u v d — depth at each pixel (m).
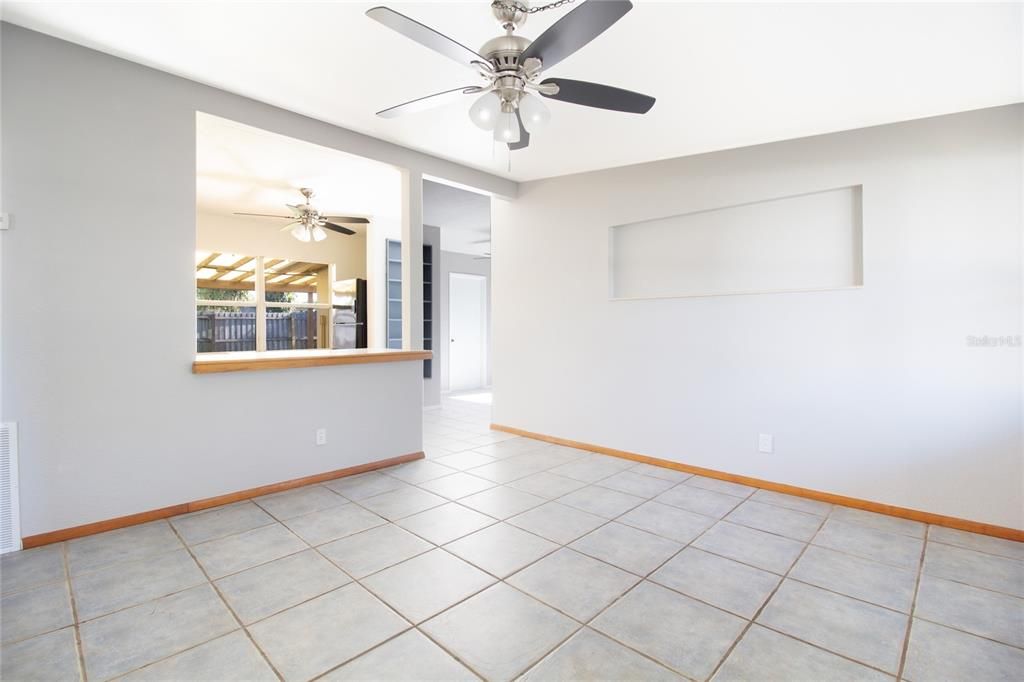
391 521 2.65
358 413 3.50
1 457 2.21
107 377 2.47
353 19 2.05
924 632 1.73
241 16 2.04
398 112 2.27
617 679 1.49
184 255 2.69
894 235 2.77
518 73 1.89
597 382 4.14
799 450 3.11
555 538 2.46
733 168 3.35
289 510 2.79
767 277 3.29
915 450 2.73
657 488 3.24
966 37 1.93
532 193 4.61
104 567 2.12
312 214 4.92
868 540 2.46
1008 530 2.49
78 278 2.39
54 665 1.53
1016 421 2.47
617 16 1.50
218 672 1.51
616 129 3.01
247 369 2.89
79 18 2.10
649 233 3.88
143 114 2.54
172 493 2.68
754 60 2.17
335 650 1.61
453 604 1.88
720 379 3.44
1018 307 2.46
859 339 2.89
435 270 6.53
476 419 5.65
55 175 2.32
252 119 2.88
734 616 1.82
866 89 2.38
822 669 1.54
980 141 2.54
